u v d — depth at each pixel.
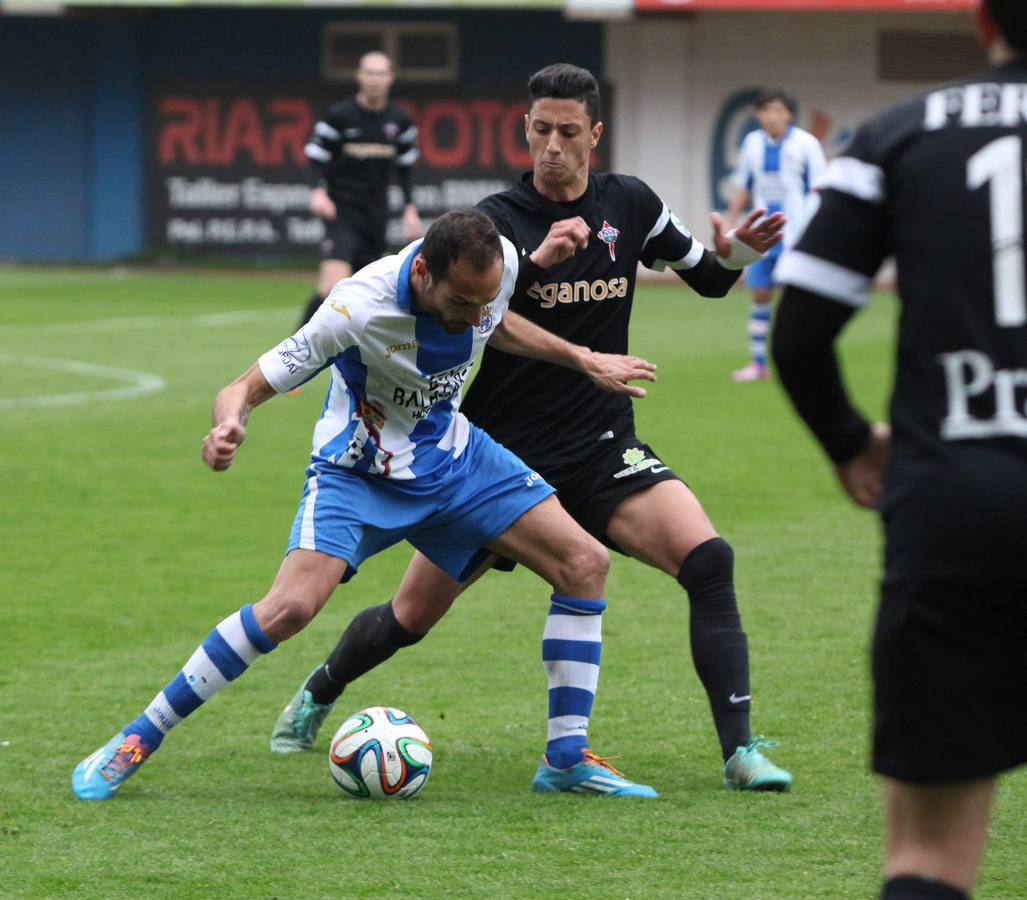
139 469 36.59
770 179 53.16
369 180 51.28
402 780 15.78
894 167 9.52
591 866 13.71
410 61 102.44
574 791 16.11
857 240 9.55
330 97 103.19
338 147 50.97
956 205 9.28
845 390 9.91
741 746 16.12
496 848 14.23
